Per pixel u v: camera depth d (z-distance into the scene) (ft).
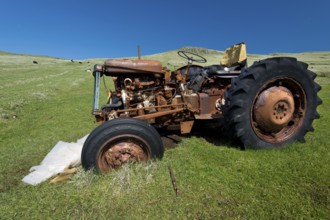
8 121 18.80
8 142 13.98
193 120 11.07
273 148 9.53
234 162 8.45
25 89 39.27
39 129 16.47
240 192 6.57
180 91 11.21
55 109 23.47
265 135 9.86
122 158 8.04
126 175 7.47
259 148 9.44
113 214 6.02
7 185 8.27
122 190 6.94
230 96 9.21
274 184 6.86
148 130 8.12
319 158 8.30
